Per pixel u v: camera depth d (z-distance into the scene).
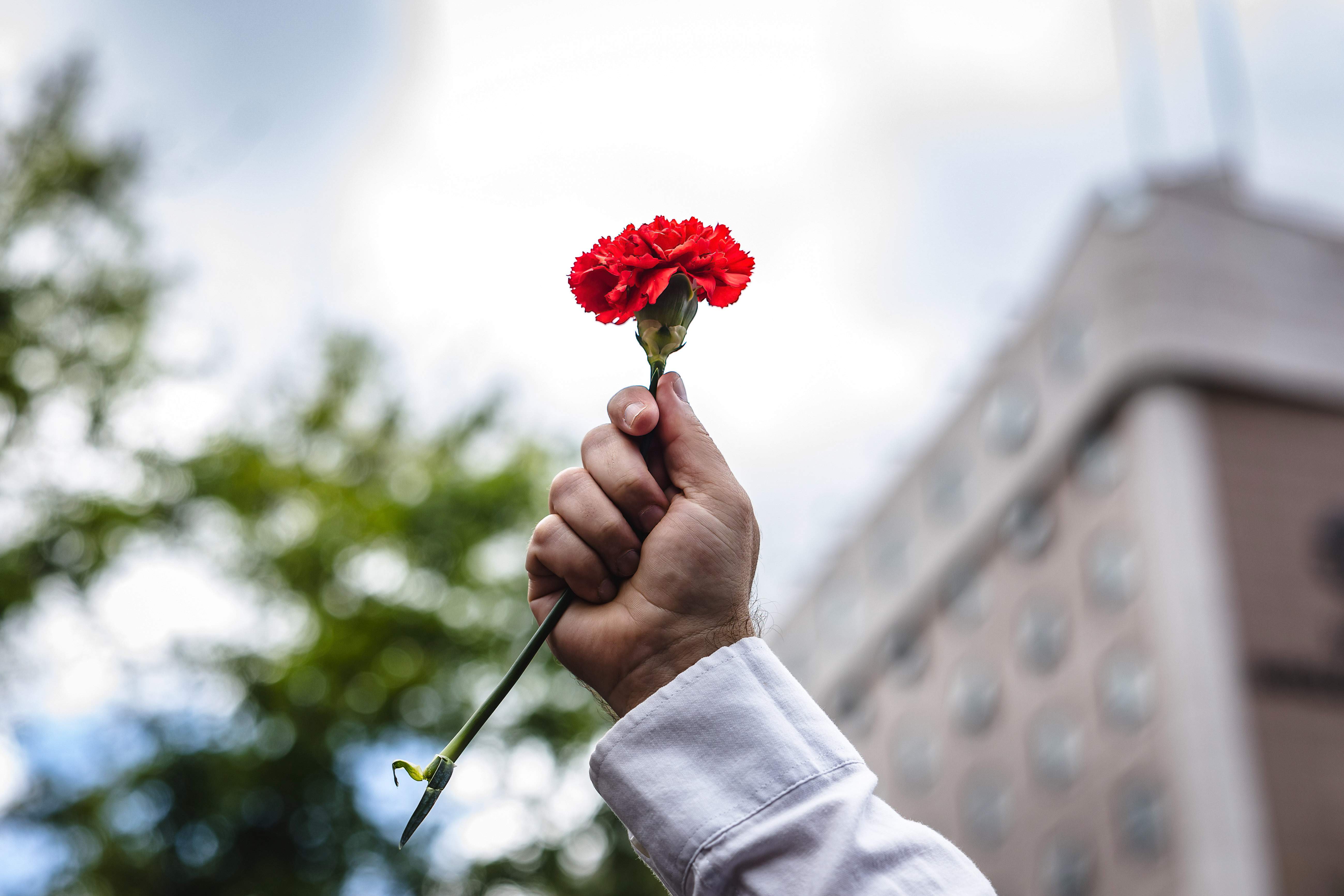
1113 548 26.30
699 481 1.31
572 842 11.48
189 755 11.09
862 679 33.88
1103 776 25.20
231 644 11.66
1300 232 28.41
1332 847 22.95
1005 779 27.81
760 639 1.25
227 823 11.01
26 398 8.09
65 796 10.11
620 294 1.31
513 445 13.95
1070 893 25.42
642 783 1.17
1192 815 22.78
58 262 8.33
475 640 12.40
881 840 1.13
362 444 13.02
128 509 9.68
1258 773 23.09
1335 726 24.27
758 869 1.12
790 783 1.15
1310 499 26.22
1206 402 26.36
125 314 8.48
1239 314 26.86
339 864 11.09
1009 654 28.56
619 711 1.26
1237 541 25.27
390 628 12.11
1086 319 27.78
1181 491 25.08
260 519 11.88
